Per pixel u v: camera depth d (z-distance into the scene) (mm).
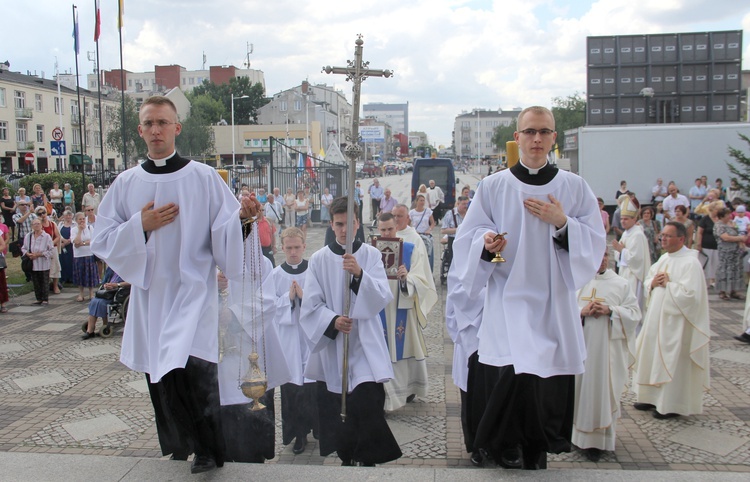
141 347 3582
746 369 7789
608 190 22234
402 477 3553
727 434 5832
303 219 22797
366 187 49188
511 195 3674
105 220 3533
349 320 4547
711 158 21734
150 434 5988
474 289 3697
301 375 5254
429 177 26844
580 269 3531
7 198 21781
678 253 6363
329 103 97250
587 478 3496
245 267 3684
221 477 3562
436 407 6586
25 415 6527
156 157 3551
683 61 22422
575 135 23094
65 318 11281
